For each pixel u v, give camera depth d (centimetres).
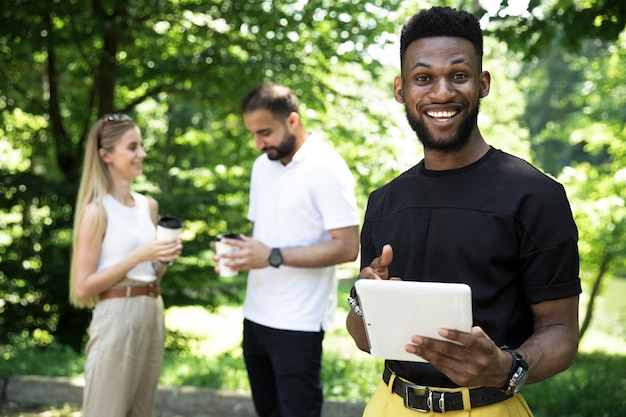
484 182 214
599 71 1360
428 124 214
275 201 402
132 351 375
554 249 206
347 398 532
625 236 1091
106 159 384
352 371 595
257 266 382
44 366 592
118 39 845
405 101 220
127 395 376
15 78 959
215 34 869
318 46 836
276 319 393
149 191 907
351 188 396
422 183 224
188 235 974
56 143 943
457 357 184
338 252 386
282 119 390
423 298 184
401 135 867
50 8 774
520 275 212
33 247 908
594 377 589
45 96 1048
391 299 190
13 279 872
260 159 418
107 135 381
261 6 818
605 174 1184
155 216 414
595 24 682
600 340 1555
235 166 1034
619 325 1809
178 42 920
